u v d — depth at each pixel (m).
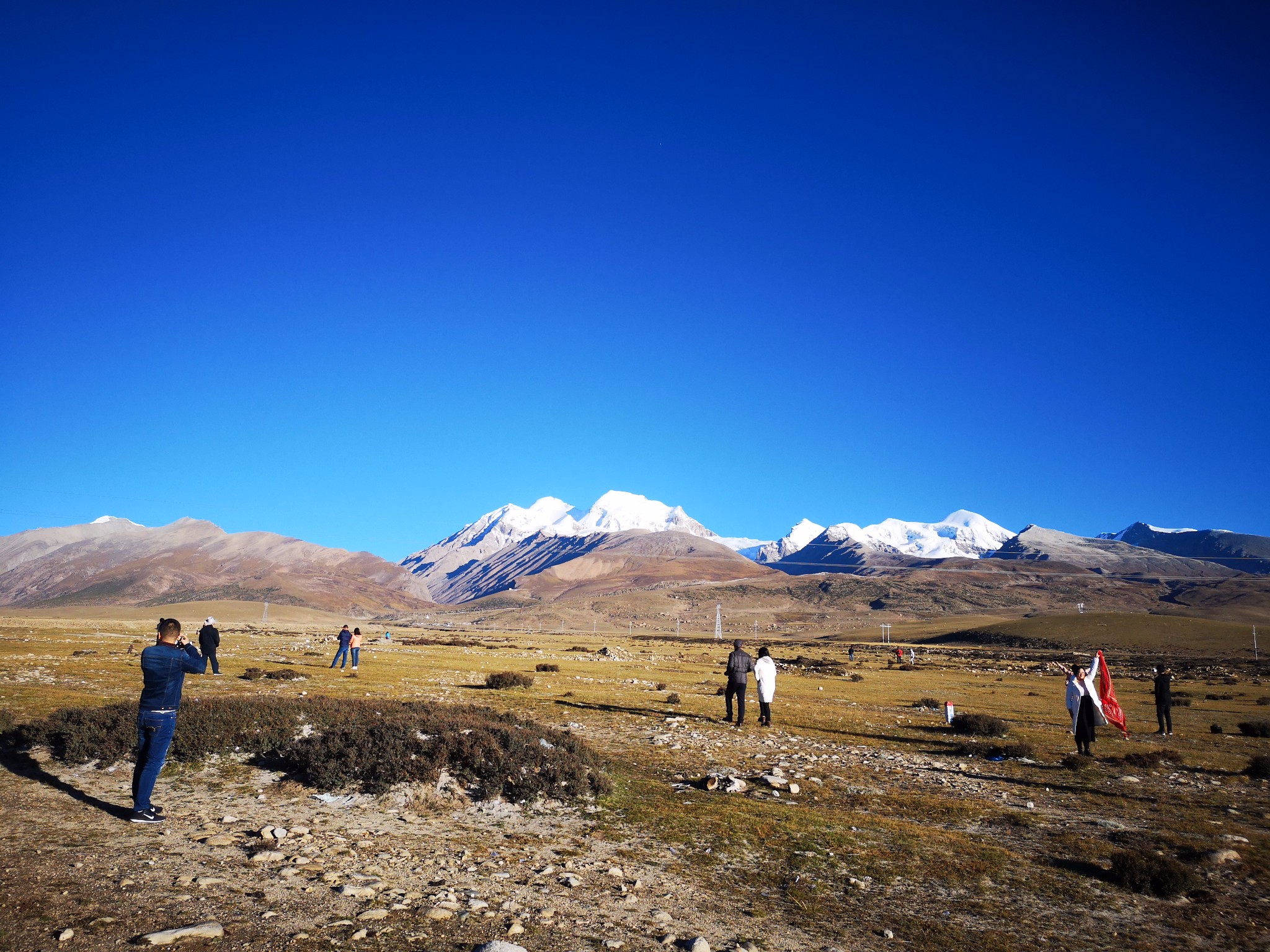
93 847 7.57
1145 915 7.59
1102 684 22.09
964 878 8.42
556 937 6.20
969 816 11.30
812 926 6.93
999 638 159.62
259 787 10.49
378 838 8.66
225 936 5.69
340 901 6.61
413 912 6.46
